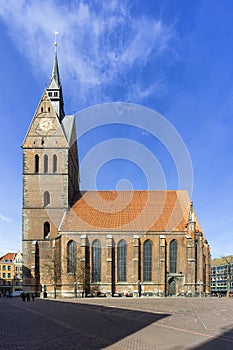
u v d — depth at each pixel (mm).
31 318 34969
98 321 31641
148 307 47656
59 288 81250
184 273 83250
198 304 54188
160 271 83000
